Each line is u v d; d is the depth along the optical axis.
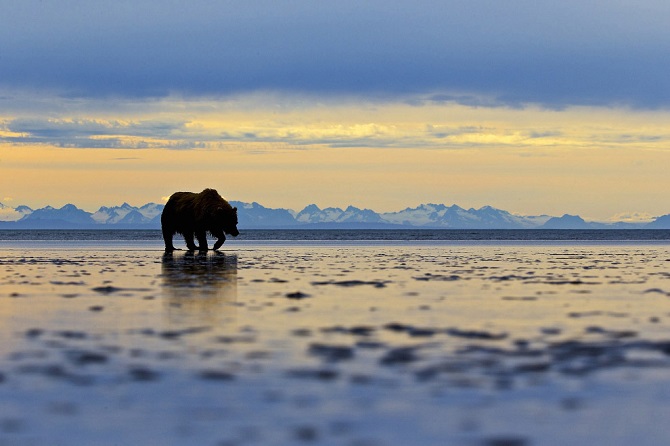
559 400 19.59
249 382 21.50
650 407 19.02
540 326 32.44
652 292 47.91
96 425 17.70
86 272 64.81
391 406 19.09
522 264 80.31
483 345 27.42
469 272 66.38
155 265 75.31
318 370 23.03
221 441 16.62
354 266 75.06
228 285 51.84
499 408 18.92
